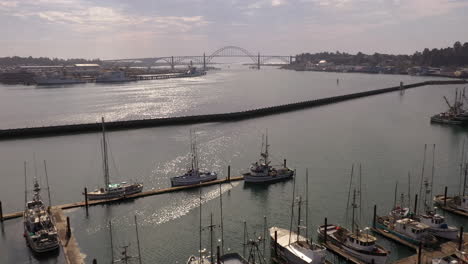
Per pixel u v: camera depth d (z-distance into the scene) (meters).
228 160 125.81
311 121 199.25
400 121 199.75
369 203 90.50
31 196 96.56
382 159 127.31
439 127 183.75
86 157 131.12
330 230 74.25
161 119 188.38
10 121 197.00
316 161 124.75
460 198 87.50
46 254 68.19
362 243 65.31
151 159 126.81
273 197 95.06
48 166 121.50
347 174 111.62
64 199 94.50
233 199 93.94
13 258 67.25
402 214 78.44
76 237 75.19
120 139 157.25
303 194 96.19
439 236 72.50
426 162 124.00
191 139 156.00
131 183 103.81
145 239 74.56
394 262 63.34
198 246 71.75
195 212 86.56
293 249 65.00
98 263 66.19
